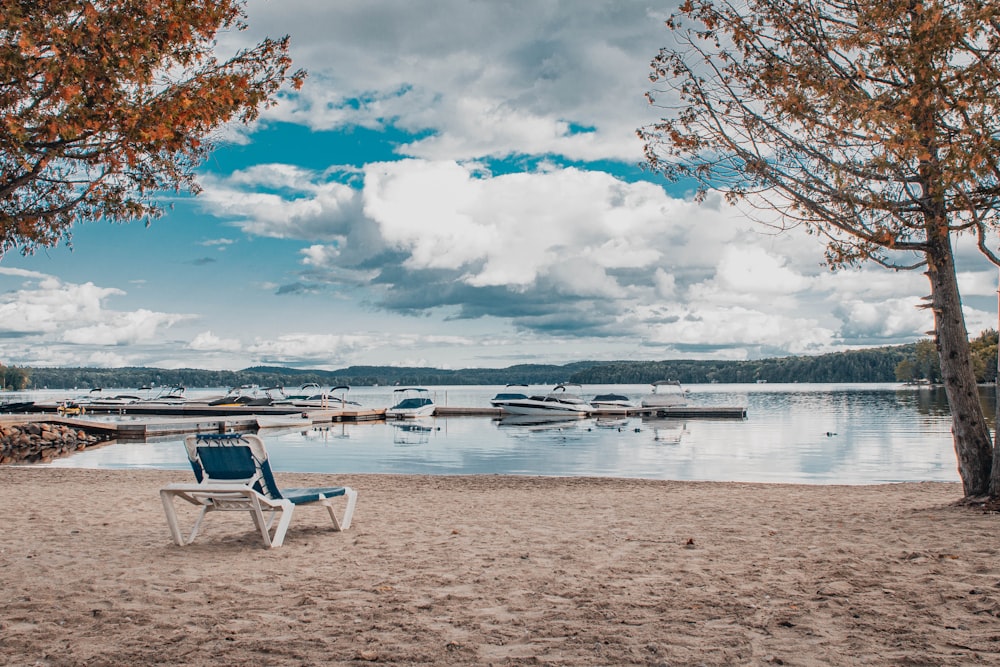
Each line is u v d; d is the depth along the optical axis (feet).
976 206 28.76
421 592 18.21
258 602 17.37
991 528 25.85
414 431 147.84
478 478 54.70
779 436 120.78
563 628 14.94
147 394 320.50
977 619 14.94
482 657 13.26
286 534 27.37
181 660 13.29
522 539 25.99
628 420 178.91
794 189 31.22
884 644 13.58
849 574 19.13
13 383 497.05
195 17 21.36
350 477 55.57
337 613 16.31
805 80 30.48
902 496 40.32
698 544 24.39
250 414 196.75
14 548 24.66
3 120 19.97
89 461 88.28
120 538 26.63
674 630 14.69
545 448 103.96
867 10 29.25
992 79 26.76
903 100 27.84
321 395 210.79
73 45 19.57
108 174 23.53
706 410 186.09
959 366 33.06
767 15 31.96
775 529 27.32
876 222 29.43
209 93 21.67
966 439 32.83
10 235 26.48
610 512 33.65
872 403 257.14
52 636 14.79
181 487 24.32
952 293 32.78
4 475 57.57
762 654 13.16
